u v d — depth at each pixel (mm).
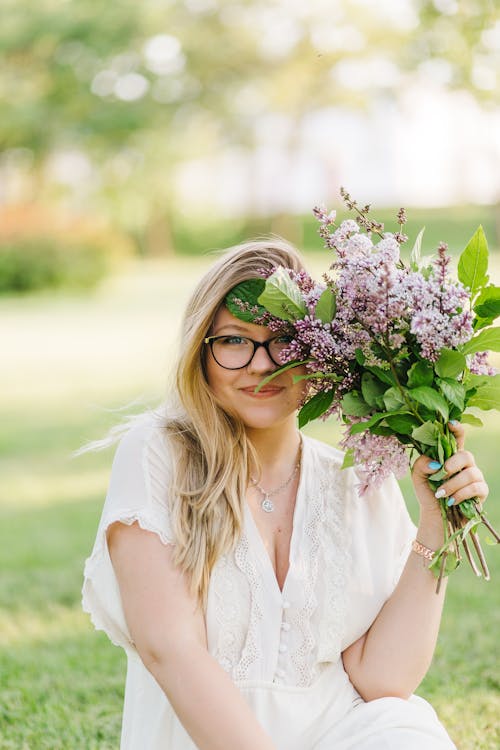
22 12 30172
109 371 12242
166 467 2219
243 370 2203
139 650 2131
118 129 31500
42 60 30969
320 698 2244
